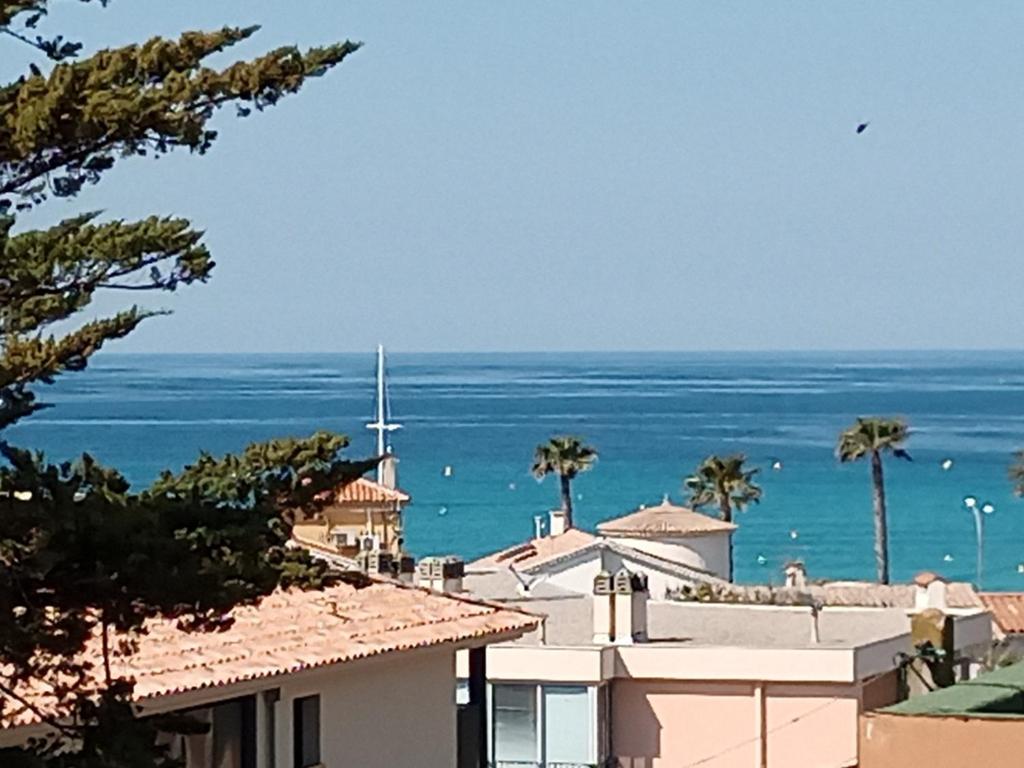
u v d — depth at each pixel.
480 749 28.69
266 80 13.52
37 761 13.33
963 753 17.42
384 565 39.56
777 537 149.12
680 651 41.28
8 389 14.73
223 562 13.94
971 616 45.41
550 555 61.09
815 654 40.81
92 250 14.44
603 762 40.75
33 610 13.49
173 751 22.05
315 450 15.18
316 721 24.80
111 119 13.05
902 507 168.12
